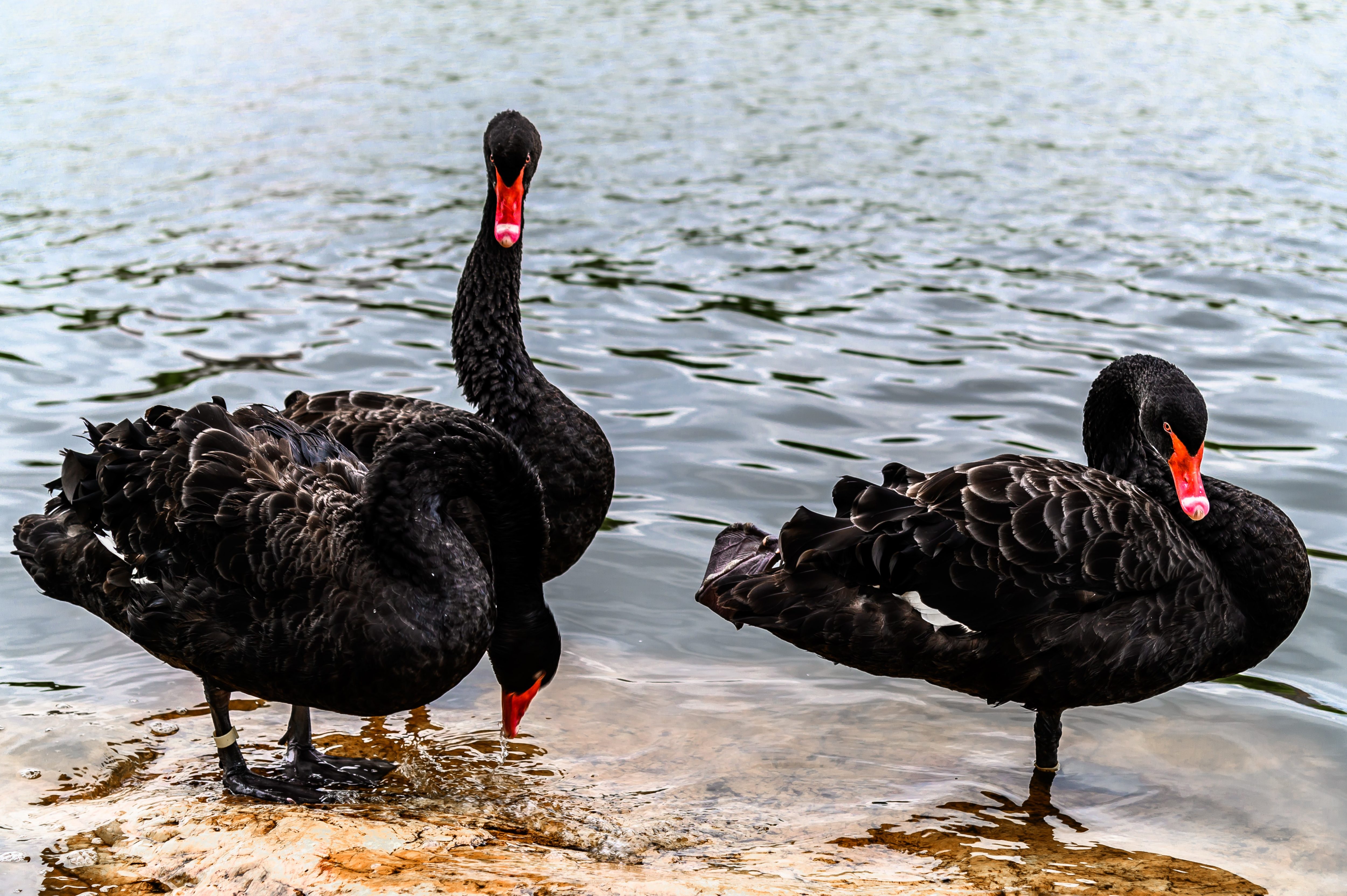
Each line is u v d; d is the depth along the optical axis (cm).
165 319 1022
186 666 479
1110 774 528
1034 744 553
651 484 770
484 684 600
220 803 467
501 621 492
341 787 498
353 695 459
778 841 467
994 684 504
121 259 1174
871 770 526
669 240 1259
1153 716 571
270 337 985
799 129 1708
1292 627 532
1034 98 1895
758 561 538
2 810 470
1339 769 526
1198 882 435
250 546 453
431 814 471
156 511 469
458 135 1662
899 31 2483
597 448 619
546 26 2531
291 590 450
